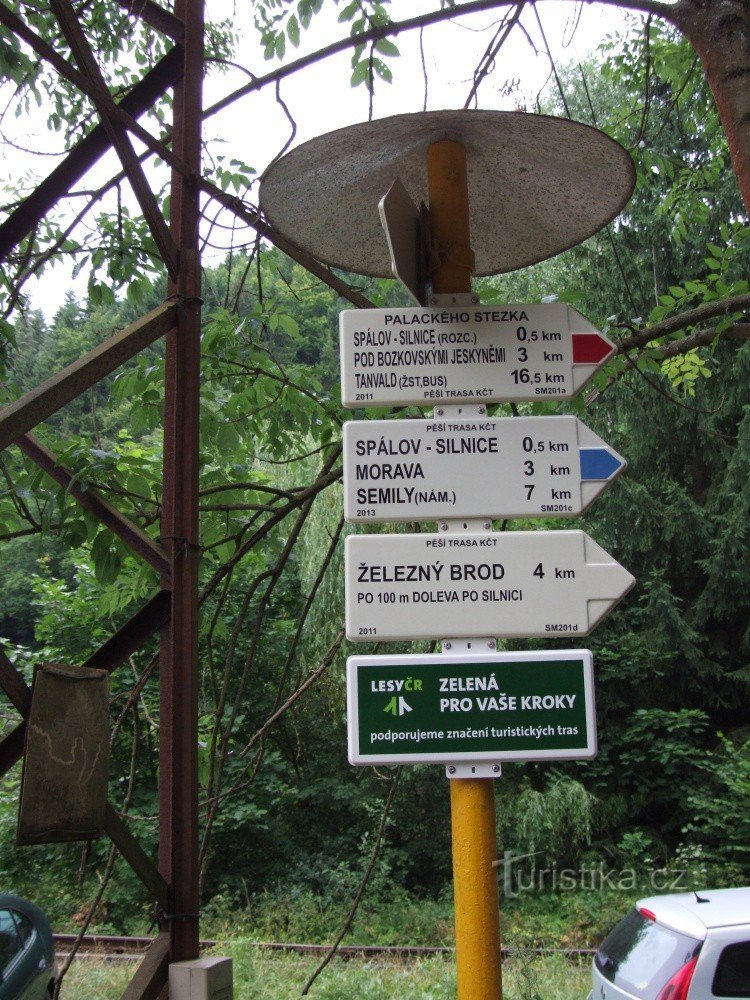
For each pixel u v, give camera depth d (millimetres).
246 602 4938
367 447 2824
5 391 4344
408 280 2797
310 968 9789
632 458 19219
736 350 17219
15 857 12883
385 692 2658
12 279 5055
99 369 3352
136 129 3631
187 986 3191
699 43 3666
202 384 5281
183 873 3375
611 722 18281
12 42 4816
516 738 2635
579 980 9047
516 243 3676
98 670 3168
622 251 16719
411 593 2734
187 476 3678
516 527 16109
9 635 21703
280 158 3027
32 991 4809
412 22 4387
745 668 18719
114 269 5121
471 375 2881
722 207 16453
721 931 5328
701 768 17547
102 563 4355
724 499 19375
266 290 5855
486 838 2615
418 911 14789
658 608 18547
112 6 5410
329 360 6113
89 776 3059
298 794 16594
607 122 6930
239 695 4848
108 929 12750
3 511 4660
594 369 2891
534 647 18141
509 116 2939
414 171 3287
